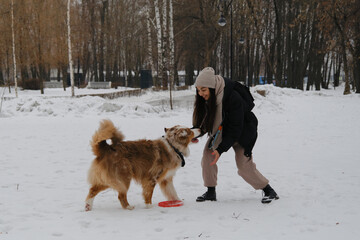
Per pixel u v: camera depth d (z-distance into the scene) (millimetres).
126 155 4547
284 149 9367
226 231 3758
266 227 3883
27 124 14156
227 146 4582
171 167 4852
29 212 4383
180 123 14688
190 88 36750
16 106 18812
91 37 47844
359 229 3771
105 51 49188
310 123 14547
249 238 3529
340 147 9531
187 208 4684
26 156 8258
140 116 17125
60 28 37031
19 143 9930
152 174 4711
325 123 14500
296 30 38625
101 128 4492
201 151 9242
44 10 34406
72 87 25844
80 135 11477
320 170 7051
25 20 33469
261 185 5016
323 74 55062
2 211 4406
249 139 4773
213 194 5074
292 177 6531
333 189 5648
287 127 13461
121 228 3844
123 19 47781
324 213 4379
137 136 11203
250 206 4746
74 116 16875
